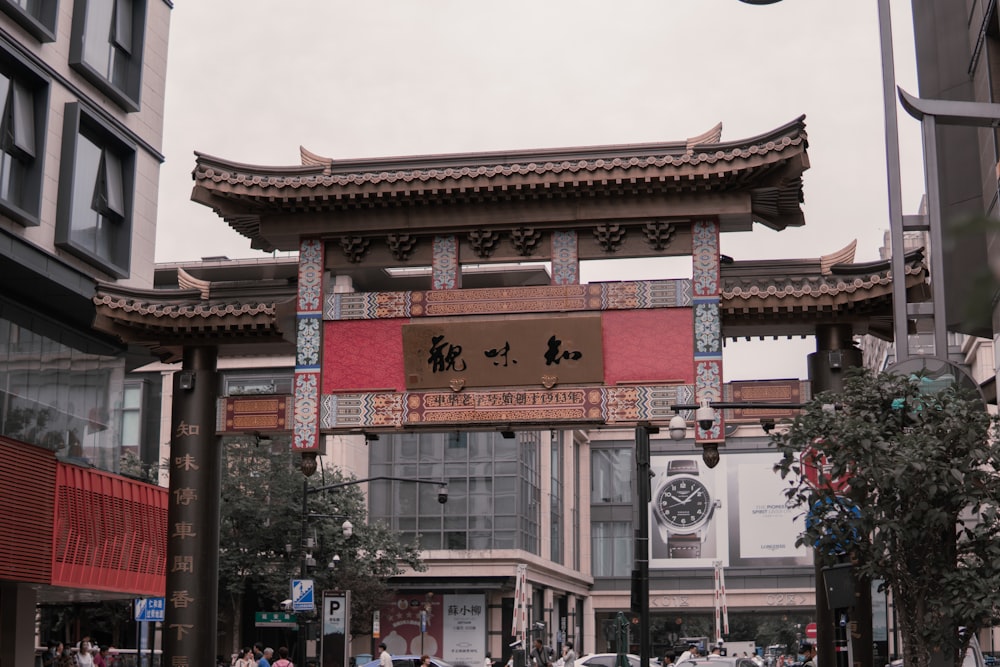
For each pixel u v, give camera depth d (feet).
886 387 54.65
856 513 56.13
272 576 165.07
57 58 93.76
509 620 213.66
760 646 333.42
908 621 53.26
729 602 252.42
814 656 125.18
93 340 106.11
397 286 138.00
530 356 80.69
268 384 203.41
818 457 55.57
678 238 81.20
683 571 259.19
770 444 57.06
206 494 84.64
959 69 95.91
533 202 81.35
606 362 80.12
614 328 80.33
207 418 85.51
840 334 80.94
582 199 80.89
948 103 60.13
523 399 80.59
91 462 104.78
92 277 95.50
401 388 82.17
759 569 252.62
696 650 137.18
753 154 76.74
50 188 92.22
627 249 81.46
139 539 106.01
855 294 77.71
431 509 213.66
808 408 55.77
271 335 85.87
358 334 83.30
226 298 86.99
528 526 219.82
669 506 255.91
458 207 82.17
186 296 87.25
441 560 210.18
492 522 211.41
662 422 79.46
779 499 250.37
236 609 193.06
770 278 81.56
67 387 101.50
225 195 83.05
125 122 104.32
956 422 52.06
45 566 89.15
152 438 211.82
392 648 212.64
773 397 79.92
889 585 55.72
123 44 103.55
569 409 79.92
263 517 164.45
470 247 83.30
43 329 98.37
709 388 78.79
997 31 84.94
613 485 269.64
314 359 83.51
